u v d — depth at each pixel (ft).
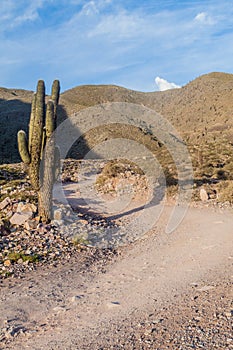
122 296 19.51
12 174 75.97
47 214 37.99
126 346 13.37
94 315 17.11
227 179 65.62
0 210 42.19
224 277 20.71
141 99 419.54
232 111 272.31
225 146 110.22
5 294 21.02
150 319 15.78
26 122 307.99
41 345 14.39
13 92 578.25
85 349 13.56
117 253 31.01
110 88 457.68
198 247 29.19
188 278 21.45
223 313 15.29
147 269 24.59
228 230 34.27
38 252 29.58
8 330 16.02
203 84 377.50
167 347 12.85
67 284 22.57
